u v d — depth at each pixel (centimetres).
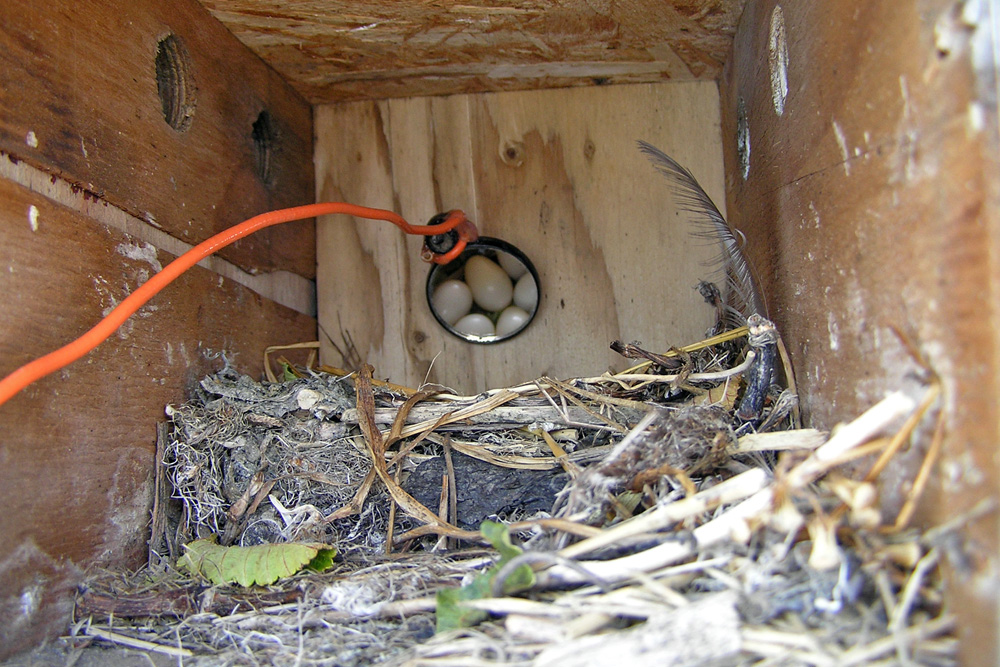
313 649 76
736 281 120
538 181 154
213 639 82
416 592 83
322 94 156
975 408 53
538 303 149
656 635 59
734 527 66
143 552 97
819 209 87
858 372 75
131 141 100
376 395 114
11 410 78
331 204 116
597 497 81
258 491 103
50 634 81
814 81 89
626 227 152
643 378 109
